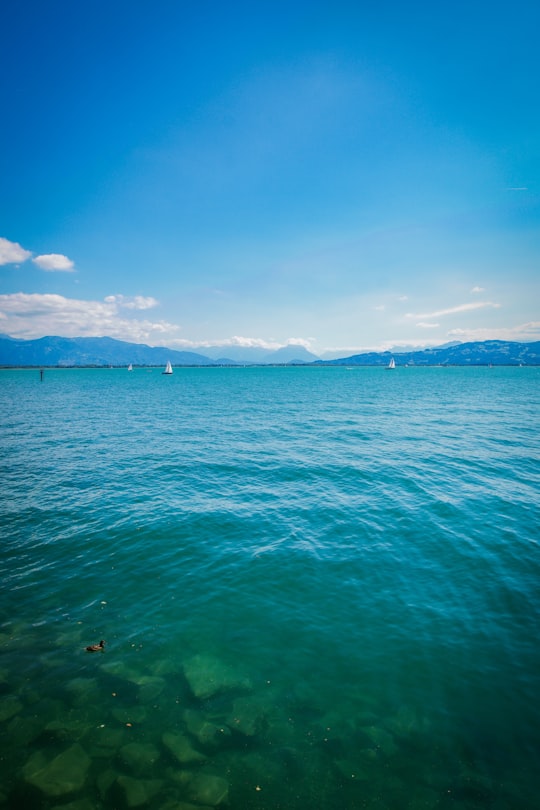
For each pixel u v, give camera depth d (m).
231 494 21.44
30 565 13.96
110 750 7.18
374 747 7.32
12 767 6.82
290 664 9.38
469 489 21.78
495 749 7.26
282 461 28.00
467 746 7.32
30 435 37.50
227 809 6.24
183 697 8.39
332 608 11.58
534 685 8.68
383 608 11.55
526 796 6.43
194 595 12.24
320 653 9.74
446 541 15.73
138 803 6.29
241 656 9.64
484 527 16.94
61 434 38.12
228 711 8.09
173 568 13.88
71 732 7.50
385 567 13.90
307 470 25.80
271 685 8.76
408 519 17.98
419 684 8.75
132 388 109.69
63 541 15.85
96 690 8.49
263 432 39.16
